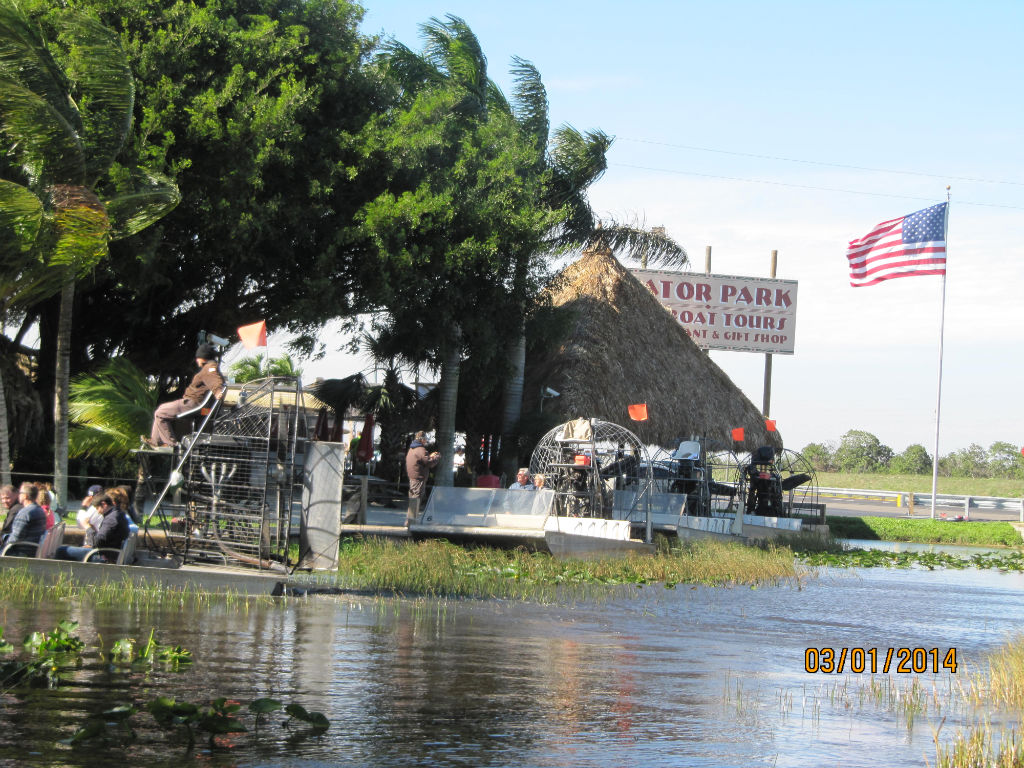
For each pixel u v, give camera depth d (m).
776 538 47.16
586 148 55.97
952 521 61.44
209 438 23.44
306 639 17.72
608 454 42.50
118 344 44.66
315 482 23.50
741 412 61.72
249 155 35.91
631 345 57.06
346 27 42.28
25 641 15.59
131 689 13.36
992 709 15.08
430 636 18.81
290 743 11.34
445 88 49.41
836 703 15.03
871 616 25.53
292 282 41.47
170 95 35.22
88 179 30.47
